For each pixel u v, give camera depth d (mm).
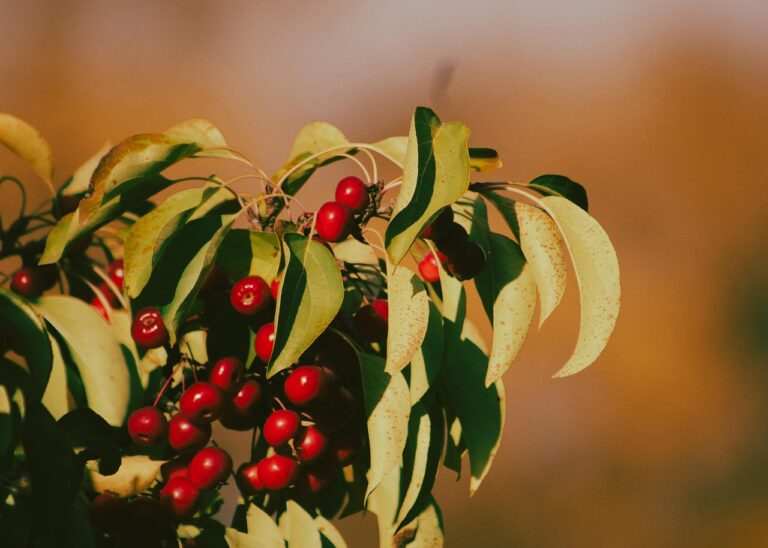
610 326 625
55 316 658
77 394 671
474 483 661
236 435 1844
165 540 657
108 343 659
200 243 639
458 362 670
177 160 655
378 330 657
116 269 709
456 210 666
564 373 622
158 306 630
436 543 663
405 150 661
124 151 642
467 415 669
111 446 626
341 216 638
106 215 655
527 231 640
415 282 623
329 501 687
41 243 716
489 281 649
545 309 632
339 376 661
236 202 666
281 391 661
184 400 640
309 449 644
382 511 665
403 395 637
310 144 703
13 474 614
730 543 2680
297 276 613
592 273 630
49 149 718
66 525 615
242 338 649
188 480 650
